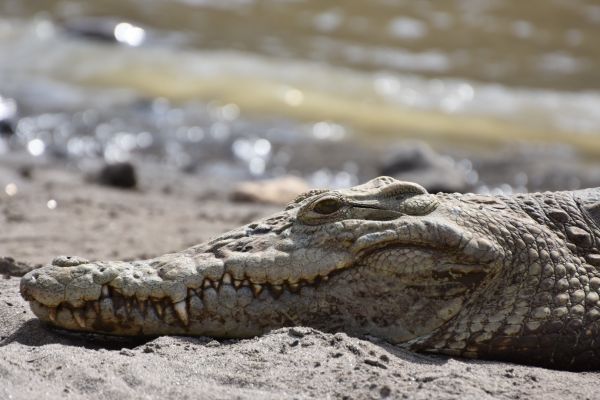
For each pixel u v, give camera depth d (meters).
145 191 25.91
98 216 21.41
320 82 38.62
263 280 11.70
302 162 30.70
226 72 39.00
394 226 11.70
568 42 46.44
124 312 11.70
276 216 12.37
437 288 11.71
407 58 42.38
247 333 11.85
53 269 11.86
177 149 31.23
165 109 34.84
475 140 33.66
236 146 31.81
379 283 11.73
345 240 11.73
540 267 12.09
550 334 11.92
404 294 11.71
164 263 11.91
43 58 39.16
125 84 37.09
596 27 49.22
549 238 12.36
